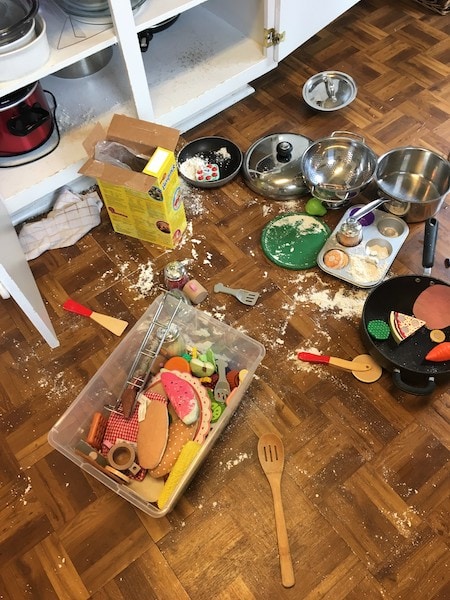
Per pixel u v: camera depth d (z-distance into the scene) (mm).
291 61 1966
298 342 1388
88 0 1412
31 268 1546
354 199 1607
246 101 1871
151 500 1143
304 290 1467
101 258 1558
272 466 1215
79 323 1449
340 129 1787
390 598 1081
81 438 1221
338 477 1210
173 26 1834
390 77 1903
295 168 1653
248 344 1312
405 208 1505
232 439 1264
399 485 1197
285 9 1625
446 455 1229
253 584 1104
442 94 1853
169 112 1640
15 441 1290
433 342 1328
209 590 1103
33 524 1190
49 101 1658
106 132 1438
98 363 1389
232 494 1199
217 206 1633
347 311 1427
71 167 1538
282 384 1329
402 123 1789
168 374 1243
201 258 1540
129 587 1115
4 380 1371
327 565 1116
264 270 1508
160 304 1326
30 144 1527
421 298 1380
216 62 1736
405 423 1270
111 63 1748
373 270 1451
